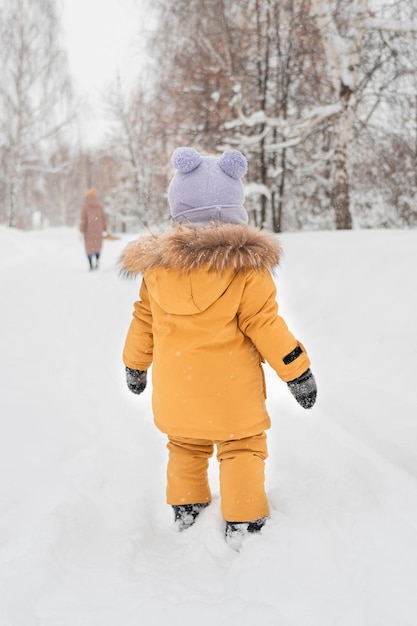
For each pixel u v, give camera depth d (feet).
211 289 7.38
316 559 6.57
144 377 8.75
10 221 111.75
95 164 170.71
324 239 27.12
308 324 17.78
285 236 32.76
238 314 7.59
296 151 56.95
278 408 12.51
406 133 46.70
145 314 8.34
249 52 52.90
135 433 11.39
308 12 45.32
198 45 52.29
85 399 13.23
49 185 189.98
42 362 16.05
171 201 8.19
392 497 8.03
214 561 6.98
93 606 6.07
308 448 10.30
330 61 42.52
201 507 8.10
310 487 8.55
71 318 23.41
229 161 7.92
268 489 8.69
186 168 7.89
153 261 7.68
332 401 12.11
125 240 71.05
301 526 7.32
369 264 19.94
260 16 51.16
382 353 14.03
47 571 6.56
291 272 23.12
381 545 6.72
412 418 10.45
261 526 7.38
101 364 16.37
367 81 45.29
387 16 40.47
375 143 49.34
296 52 50.29
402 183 50.37
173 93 54.60
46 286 32.22
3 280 31.78
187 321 7.54
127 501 8.71
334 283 19.79
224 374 7.47
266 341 7.48
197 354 7.50
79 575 6.70
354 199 55.06
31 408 12.09
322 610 5.71
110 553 7.25
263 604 5.85
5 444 10.29
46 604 6.07
